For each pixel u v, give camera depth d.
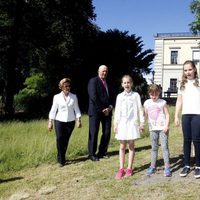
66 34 29.62
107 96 8.65
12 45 28.55
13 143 10.07
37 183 7.18
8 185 7.23
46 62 32.47
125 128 6.98
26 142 10.13
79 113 8.58
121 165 7.03
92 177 7.16
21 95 34.75
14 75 29.22
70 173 7.64
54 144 9.85
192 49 55.53
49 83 34.72
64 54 30.80
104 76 8.63
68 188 6.69
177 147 9.09
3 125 14.75
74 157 9.27
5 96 29.45
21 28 28.47
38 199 6.34
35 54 31.23
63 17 28.97
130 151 7.06
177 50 56.19
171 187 6.14
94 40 34.91
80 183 6.88
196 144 6.49
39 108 33.66
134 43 36.78
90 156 8.59
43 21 28.55
